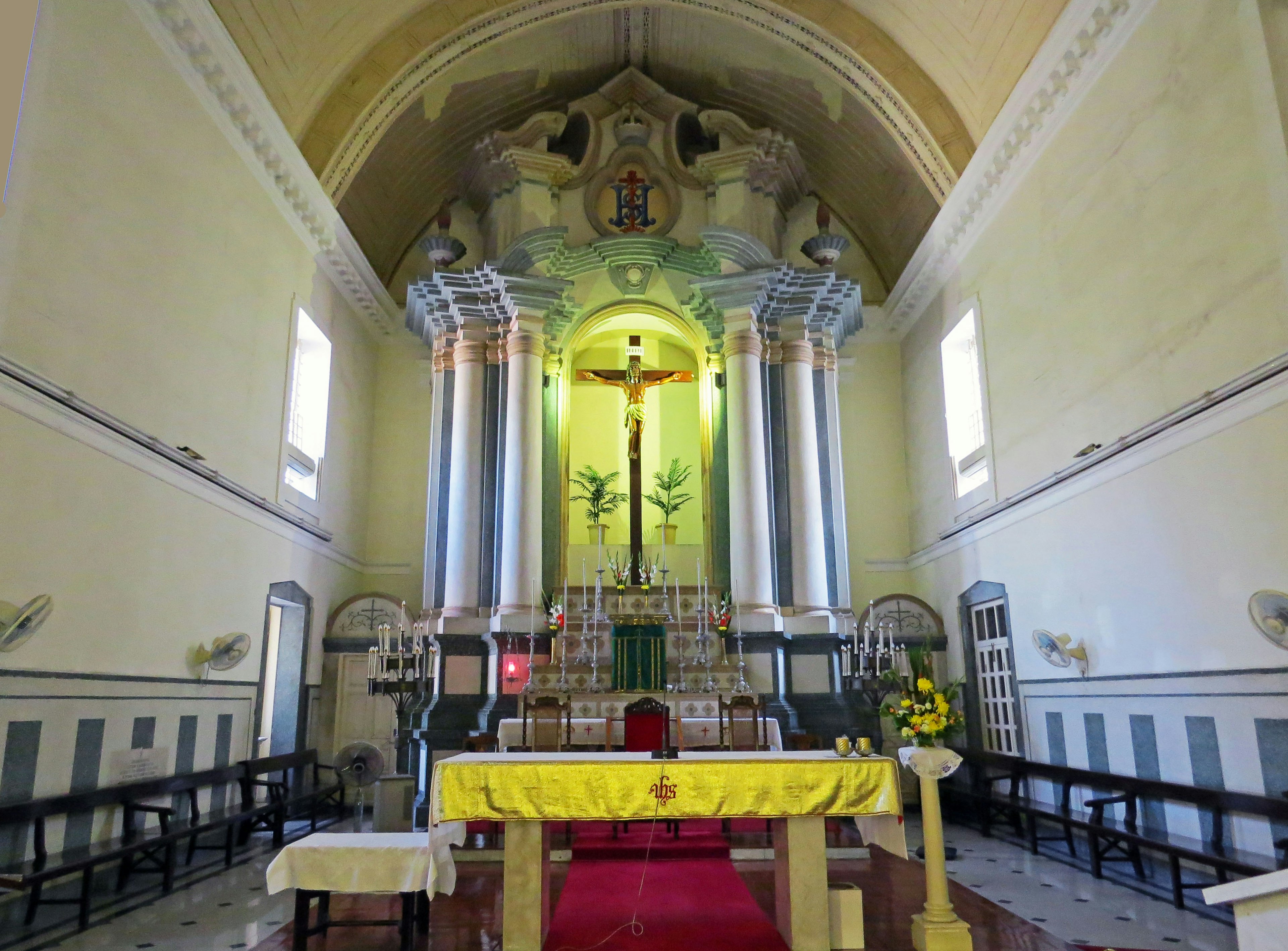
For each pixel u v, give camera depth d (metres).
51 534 7.21
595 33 14.82
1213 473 7.62
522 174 15.13
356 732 13.64
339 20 11.80
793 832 6.20
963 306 13.02
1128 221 8.78
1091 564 9.56
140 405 8.45
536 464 14.19
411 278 16.36
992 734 12.42
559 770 6.14
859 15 13.09
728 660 13.30
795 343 15.00
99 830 7.92
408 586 15.41
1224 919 6.93
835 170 16.08
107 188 7.93
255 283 11.02
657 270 15.34
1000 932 6.57
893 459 15.94
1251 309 7.09
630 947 6.07
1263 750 7.09
